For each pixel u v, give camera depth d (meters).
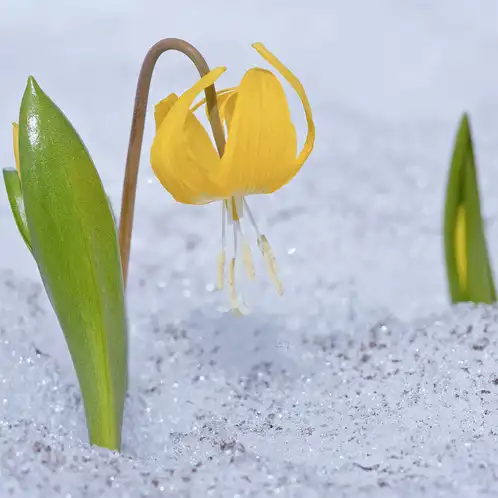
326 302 0.65
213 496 0.46
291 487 0.46
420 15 1.42
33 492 0.46
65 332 0.48
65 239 0.47
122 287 0.48
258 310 0.64
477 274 0.57
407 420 0.51
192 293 0.66
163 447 0.51
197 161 0.46
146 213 0.81
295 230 0.77
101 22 1.34
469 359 0.55
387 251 0.74
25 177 0.47
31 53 1.22
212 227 0.79
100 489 0.46
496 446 0.49
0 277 0.60
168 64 1.18
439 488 0.46
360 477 0.47
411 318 0.64
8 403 0.52
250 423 0.52
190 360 0.57
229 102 0.48
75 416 0.52
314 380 0.55
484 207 0.81
